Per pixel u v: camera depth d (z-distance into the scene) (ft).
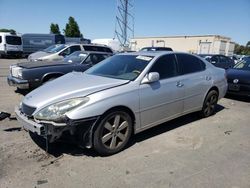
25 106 12.67
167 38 160.25
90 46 46.96
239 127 17.95
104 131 12.50
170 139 15.24
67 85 13.46
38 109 11.94
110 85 13.08
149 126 14.80
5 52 88.12
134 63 15.44
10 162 11.91
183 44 152.05
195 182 10.75
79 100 11.78
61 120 11.29
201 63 19.01
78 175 11.03
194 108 18.10
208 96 19.25
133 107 13.42
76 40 111.45
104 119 12.30
